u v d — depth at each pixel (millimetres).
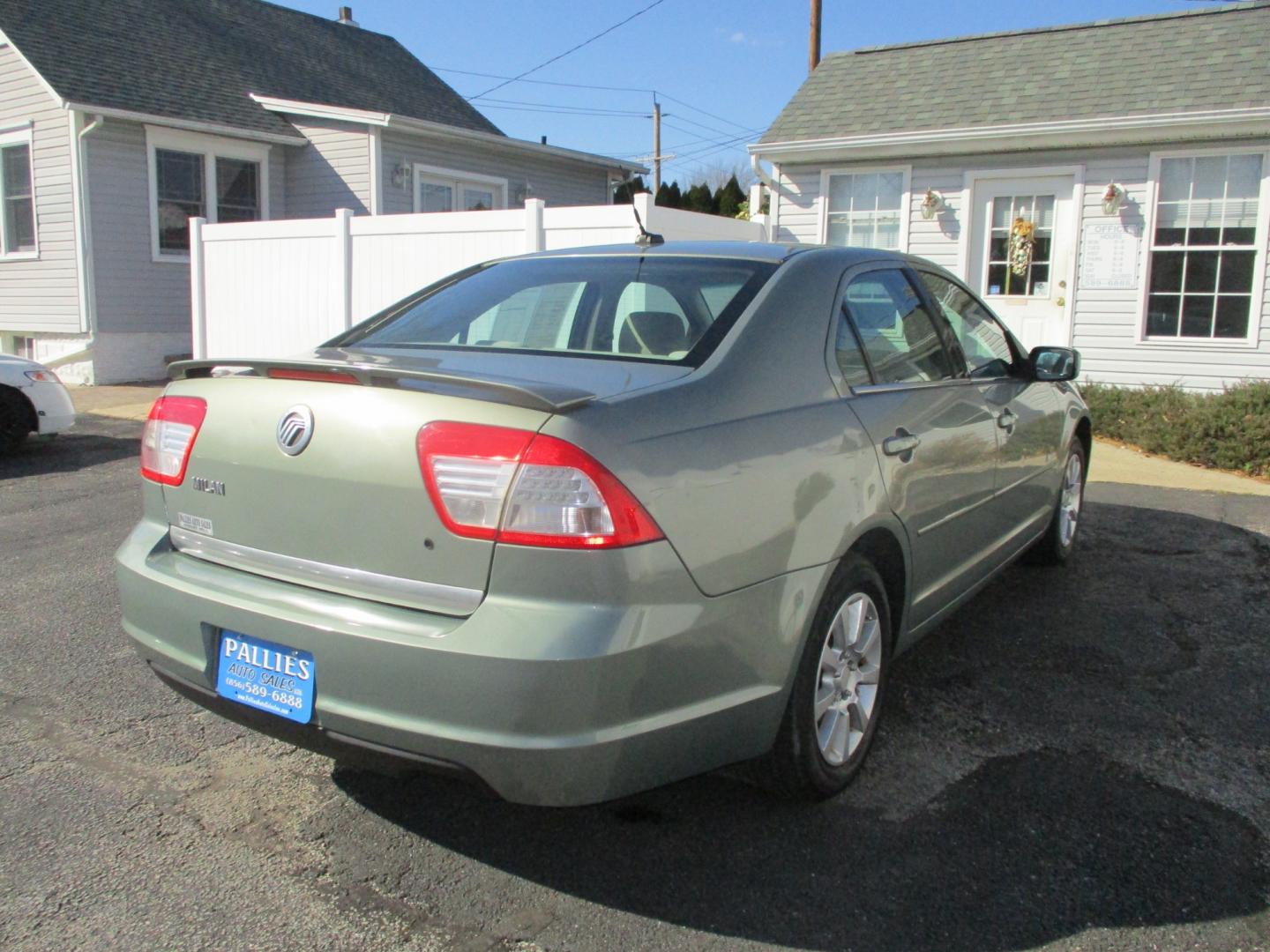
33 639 4465
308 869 2766
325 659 2484
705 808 3082
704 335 2986
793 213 12258
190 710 3764
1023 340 11266
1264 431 7941
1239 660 4230
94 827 2955
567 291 3432
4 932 2479
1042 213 11047
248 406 2742
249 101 15430
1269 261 10016
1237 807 3096
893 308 3693
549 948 2445
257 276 11883
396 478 2449
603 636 2295
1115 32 11602
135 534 3086
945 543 3709
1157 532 6211
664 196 25969
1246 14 11055
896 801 3119
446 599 2414
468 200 16359
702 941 2469
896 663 4219
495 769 2328
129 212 14016
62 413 9117
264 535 2721
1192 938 2482
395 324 3686
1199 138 10094
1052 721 3676
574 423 2361
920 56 12500
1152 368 10641
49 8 14641
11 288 14727
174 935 2477
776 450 2781
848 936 2490
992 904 2615
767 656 2703
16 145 14336
